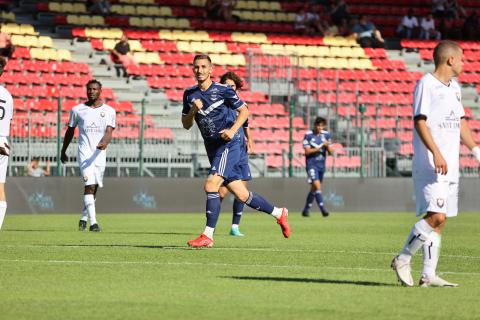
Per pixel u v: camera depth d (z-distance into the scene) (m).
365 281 23.84
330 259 30.17
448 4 108.25
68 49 89.00
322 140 64.19
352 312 18.61
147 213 67.25
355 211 73.94
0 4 94.06
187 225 51.09
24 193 63.88
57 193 64.75
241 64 92.31
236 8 103.00
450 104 22.33
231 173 32.84
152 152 68.81
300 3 105.62
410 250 22.56
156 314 18.17
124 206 66.75
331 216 65.88
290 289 22.03
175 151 69.62
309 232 46.12
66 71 84.44
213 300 20.11
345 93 92.31
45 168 65.38
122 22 95.31
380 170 76.38
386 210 74.88
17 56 84.75
